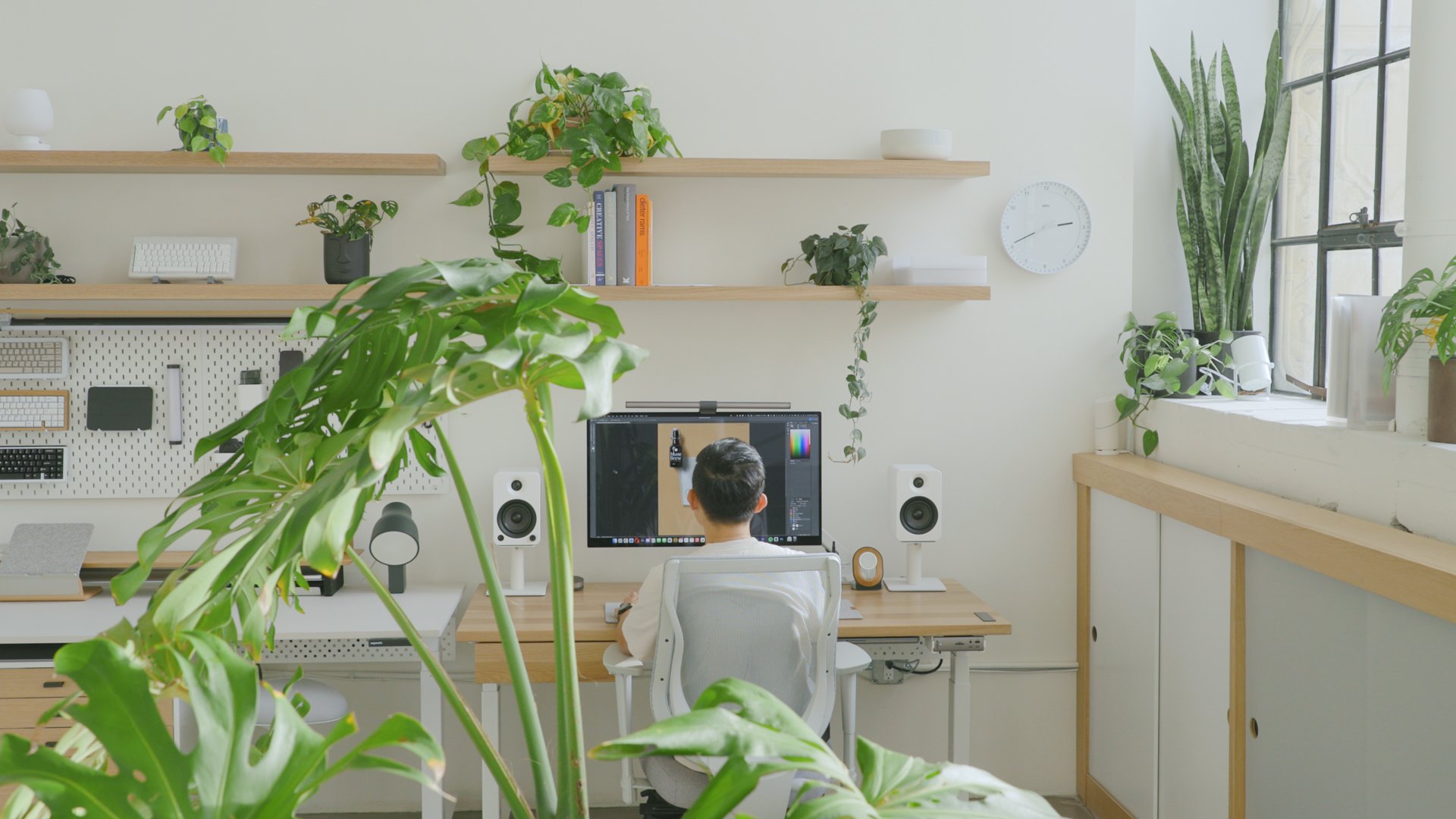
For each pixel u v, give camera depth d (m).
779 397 3.58
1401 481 2.40
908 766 1.06
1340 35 3.45
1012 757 3.71
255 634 1.31
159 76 3.39
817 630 2.58
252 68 3.41
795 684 2.57
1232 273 3.54
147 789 0.94
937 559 3.67
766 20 3.52
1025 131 3.60
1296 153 3.66
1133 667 3.30
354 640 3.04
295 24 3.41
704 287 3.32
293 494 1.37
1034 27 3.59
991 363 3.64
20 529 3.29
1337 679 2.34
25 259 3.26
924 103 3.57
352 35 3.43
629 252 3.34
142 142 3.39
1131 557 3.31
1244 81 3.76
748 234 3.55
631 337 3.54
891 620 3.04
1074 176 3.62
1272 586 2.59
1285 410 3.14
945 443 3.64
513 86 3.46
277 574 1.20
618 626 2.98
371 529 3.51
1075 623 3.70
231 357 3.46
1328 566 2.33
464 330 1.31
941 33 3.56
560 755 1.27
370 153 3.36
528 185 3.46
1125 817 3.34
